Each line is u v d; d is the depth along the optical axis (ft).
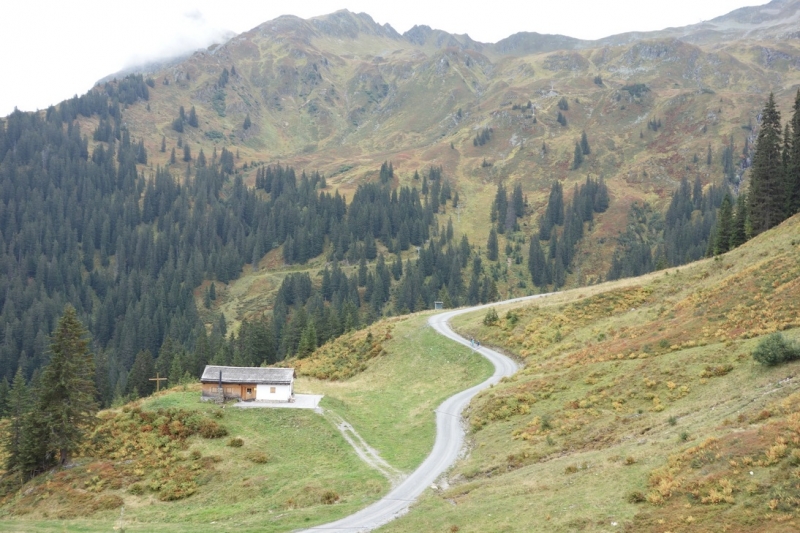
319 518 125.18
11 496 180.14
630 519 88.38
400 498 134.00
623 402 153.79
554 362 215.31
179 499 160.04
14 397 231.09
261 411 206.28
